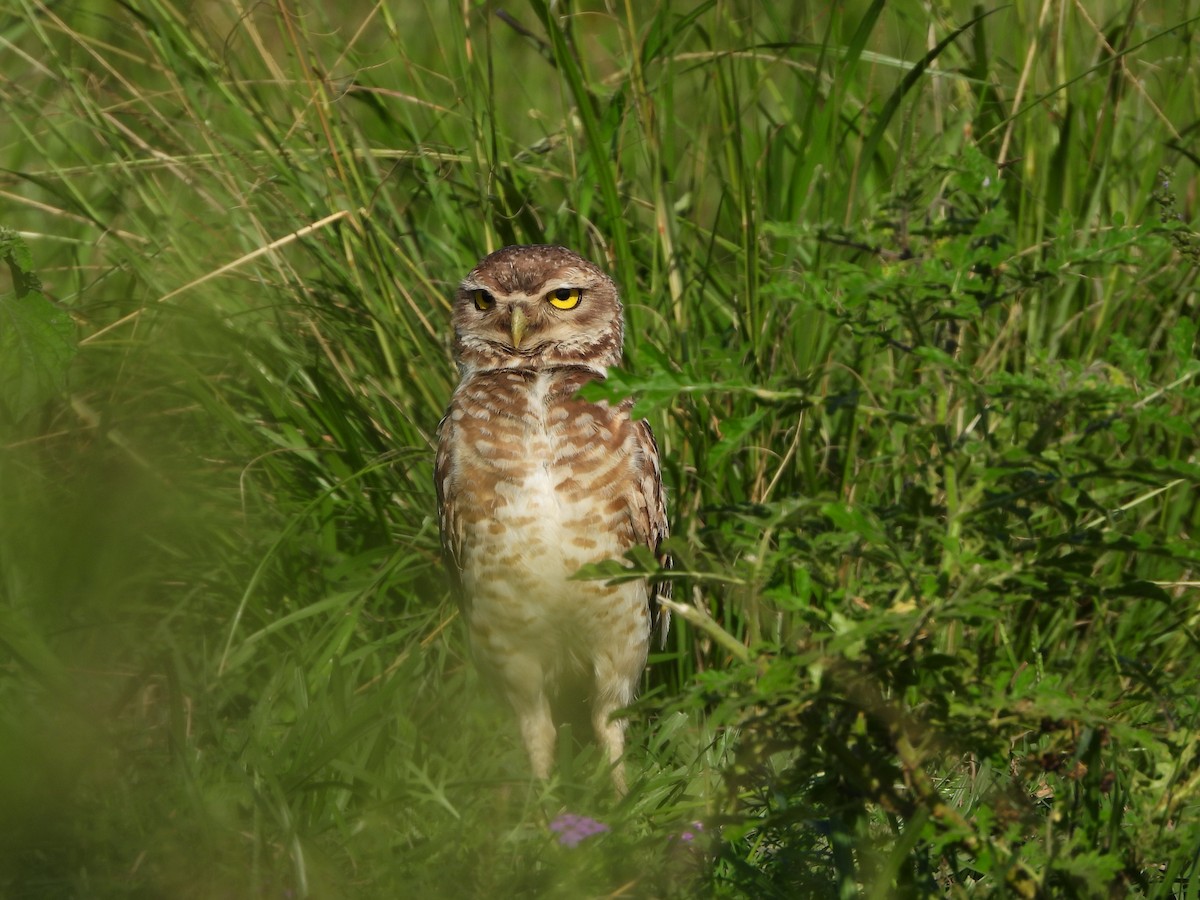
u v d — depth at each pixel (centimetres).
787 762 590
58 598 679
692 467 702
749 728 418
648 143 716
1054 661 587
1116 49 736
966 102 753
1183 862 461
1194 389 411
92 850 497
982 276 467
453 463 662
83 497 715
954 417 614
